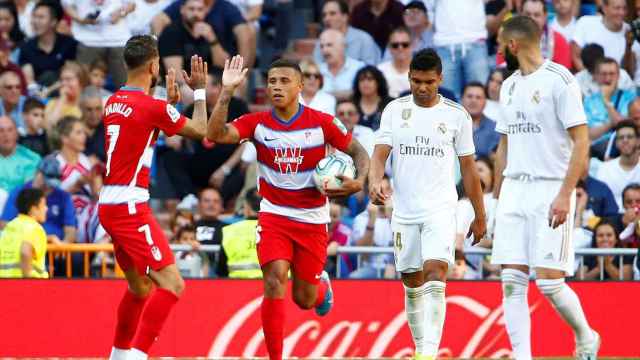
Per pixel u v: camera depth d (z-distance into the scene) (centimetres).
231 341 3706
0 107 4928
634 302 3747
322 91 4822
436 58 2784
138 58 2662
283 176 2702
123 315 2727
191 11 4947
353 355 3725
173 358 3700
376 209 4138
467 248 4044
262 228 2719
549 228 2702
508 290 2762
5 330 3691
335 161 2662
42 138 4741
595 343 2795
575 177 2647
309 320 3728
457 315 3734
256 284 3712
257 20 5194
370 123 4659
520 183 2762
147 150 2647
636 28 4962
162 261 2620
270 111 2722
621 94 4822
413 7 5062
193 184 4709
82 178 4550
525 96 2742
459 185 4244
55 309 3709
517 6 4969
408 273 2897
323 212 2755
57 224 4384
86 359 3700
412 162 2823
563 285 2722
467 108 4653
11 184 4591
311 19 5528
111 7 5050
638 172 4538
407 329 3728
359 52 5062
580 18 5006
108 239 4428
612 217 4275
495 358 3728
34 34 5053
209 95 4744
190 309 3712
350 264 4047
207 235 4106
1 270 3756
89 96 4862
